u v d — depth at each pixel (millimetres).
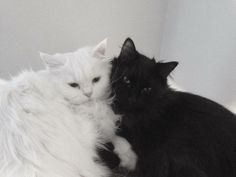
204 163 355
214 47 457
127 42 397
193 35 496
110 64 411
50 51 551
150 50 583
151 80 392
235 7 411
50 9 514
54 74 380
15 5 503
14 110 329
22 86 355
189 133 369
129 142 396
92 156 365
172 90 415
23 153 305
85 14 527
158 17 555
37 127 326
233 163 350
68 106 372
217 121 371
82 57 385
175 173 368
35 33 531
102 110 390
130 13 539
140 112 393
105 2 522
